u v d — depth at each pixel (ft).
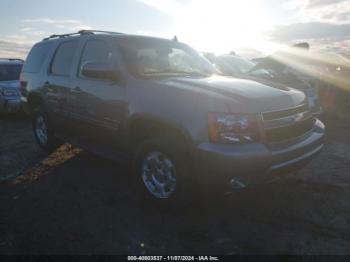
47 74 19.02
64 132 18.74
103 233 11.50
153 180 12.96
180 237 11.28
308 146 12.66
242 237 11.23
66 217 12.57
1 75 33.88
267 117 11.48
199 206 13.29
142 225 12.01
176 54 16.63
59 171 17.35
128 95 13.56
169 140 12.10
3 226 11.93
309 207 13.21
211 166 10.98
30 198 14.19
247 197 14.07
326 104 32.17
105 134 15.08
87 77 15.80
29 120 31.68
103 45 15.66
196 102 11.51
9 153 20.61
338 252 10.39
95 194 14.55
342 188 14.93
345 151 20.35
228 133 10.92
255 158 10.84
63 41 18.72
